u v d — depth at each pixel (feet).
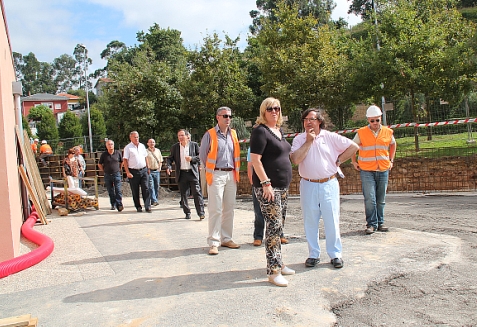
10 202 20.39
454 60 54.54
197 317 12.34
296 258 17.88
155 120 87.61
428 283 14.10
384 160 21.79
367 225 21.93
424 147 46.68
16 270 18.53
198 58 80.38
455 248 18.03
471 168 40.11
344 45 77.97
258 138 14.74
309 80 63.41
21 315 12.45
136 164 35.12
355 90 61.52
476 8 165.89
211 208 19.75
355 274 15.23
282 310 12.50
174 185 53.36
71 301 14.32
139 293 14.64
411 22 59.26
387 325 11.43
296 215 30.68
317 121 16.37
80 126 163.94
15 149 28.14
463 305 12.38
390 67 57.16
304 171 16.42
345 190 43.75
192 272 16.72
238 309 12.72
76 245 23.48
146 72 90.02
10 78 32.09
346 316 12.10
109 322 12.36
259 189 14.98
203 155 20.25
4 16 29.04
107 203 45.27
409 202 33.63
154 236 24.73
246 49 103.24
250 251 19.67
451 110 54.03
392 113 59.72
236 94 79.41
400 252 17.75
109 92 92.17
